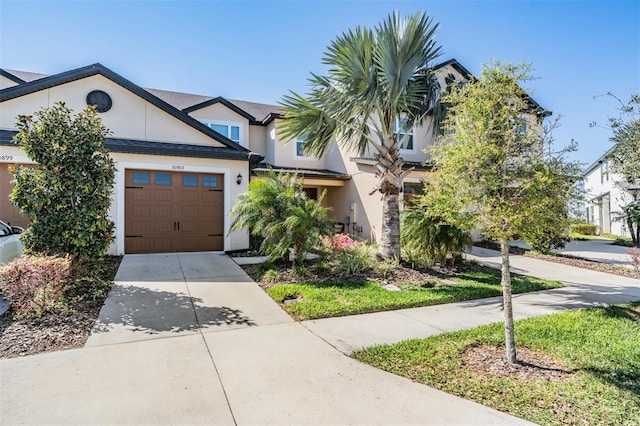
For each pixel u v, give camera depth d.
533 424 2.94
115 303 6.06
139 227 10.57
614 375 3.83
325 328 5.23
